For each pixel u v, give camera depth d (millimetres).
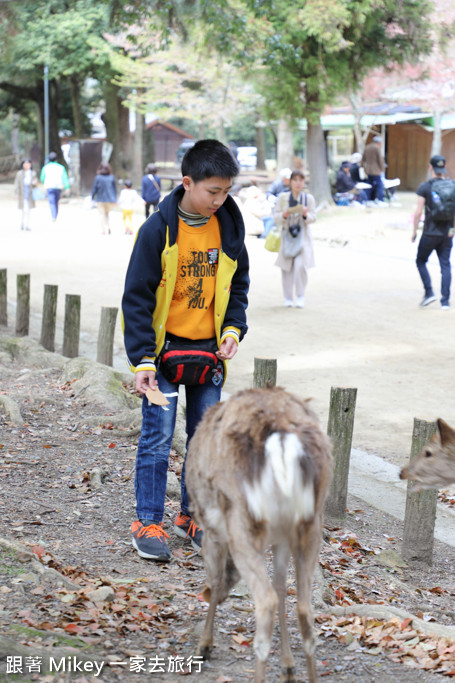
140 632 3916
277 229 13695
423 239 13695
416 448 5523
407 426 8289
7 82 45844
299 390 9242
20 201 25609
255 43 23250
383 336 11898
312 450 3172
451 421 8336
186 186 4531
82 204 37656
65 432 7598
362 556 5707
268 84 27812
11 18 15359
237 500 3215
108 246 21859
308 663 3242
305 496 3119
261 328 12336
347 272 18031
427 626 4242
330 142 50625
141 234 4648
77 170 41531
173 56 34562
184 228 4660
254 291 15492
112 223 28719
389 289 15750
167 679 3482
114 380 8938
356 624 4238
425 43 27438
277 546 3451
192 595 4496
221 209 4719
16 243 22141
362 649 3979
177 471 6766
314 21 24516
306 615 3217
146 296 4656
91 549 5074
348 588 4949
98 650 3639
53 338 10828
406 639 4098
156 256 4617
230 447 3262
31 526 5289
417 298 14820
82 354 10781
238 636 3994
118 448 7262
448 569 5750
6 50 16312
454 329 12344
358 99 34156
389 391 9328
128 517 5727
